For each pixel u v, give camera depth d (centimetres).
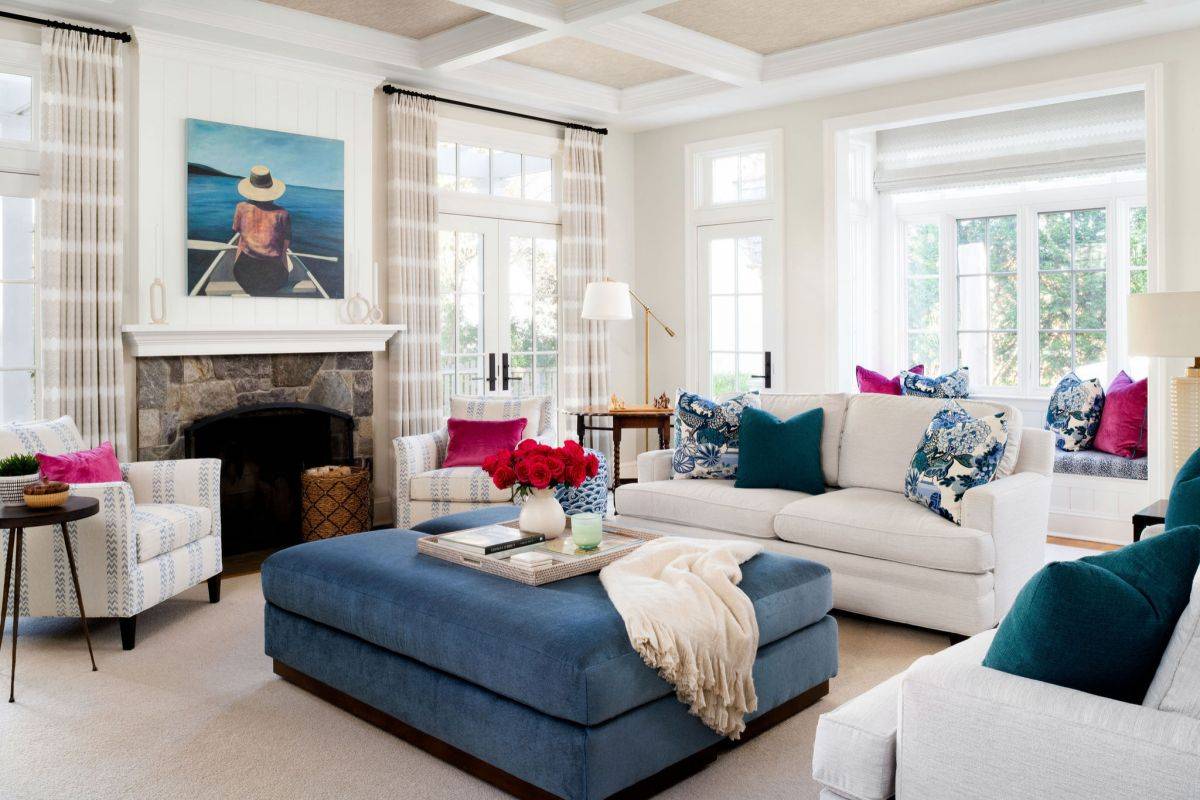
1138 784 151
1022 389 712
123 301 492
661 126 735
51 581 364
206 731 294
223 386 525
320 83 561
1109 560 174
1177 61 502
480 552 307
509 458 329
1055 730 161
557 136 703
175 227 509
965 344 746
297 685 334
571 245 703
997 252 727
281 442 561
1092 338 681
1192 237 502
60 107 462
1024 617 171
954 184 724
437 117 616
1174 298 387
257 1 494
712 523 442
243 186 529
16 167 468
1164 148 508
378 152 600
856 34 562
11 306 472
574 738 232
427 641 271
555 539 332
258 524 556
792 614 294
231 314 532
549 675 235
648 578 279
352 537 354
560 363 713
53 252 462
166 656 363
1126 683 168
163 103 502
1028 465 413
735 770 265
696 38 561
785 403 488
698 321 729
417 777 264
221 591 460
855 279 745
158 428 500
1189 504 238
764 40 577
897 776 183
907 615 374
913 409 442
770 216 681
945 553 359
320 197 560
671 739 253
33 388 480
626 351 761
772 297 684
